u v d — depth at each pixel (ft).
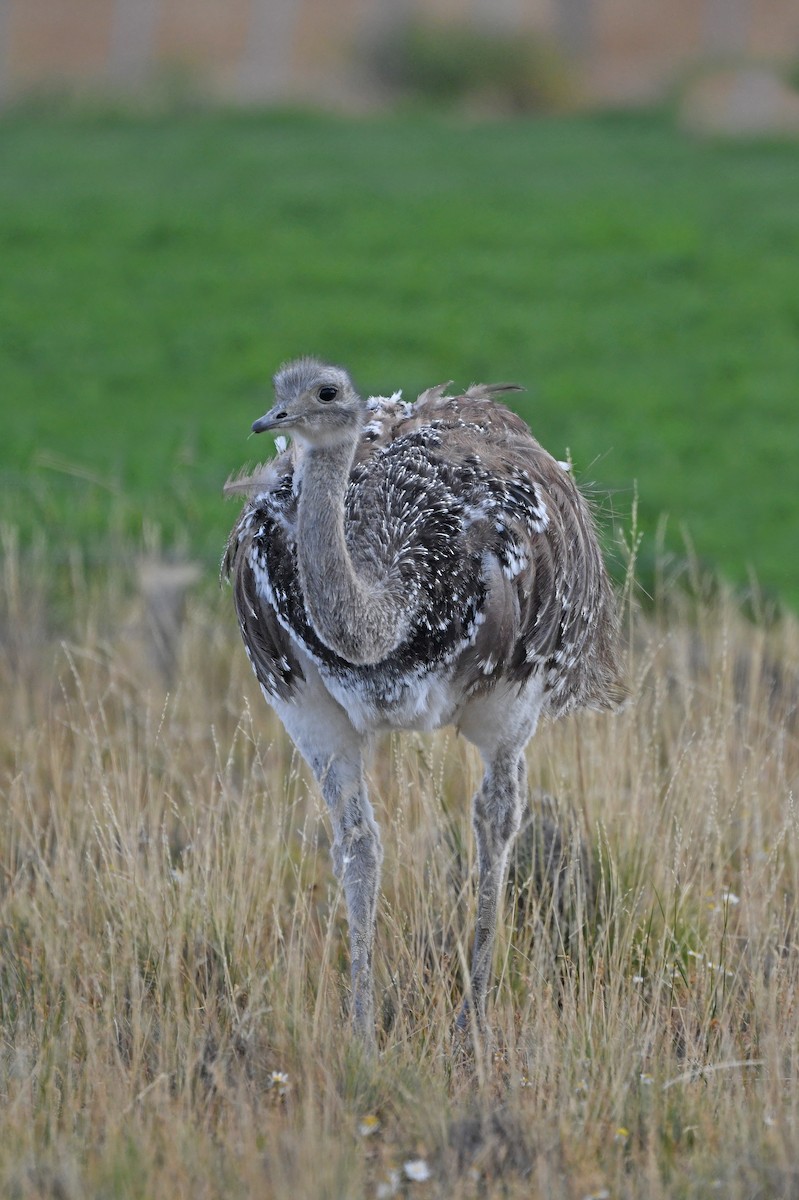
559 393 178.91
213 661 86.58
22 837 65.67
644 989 58.44
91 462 142.92
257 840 63.41
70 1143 47.14
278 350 195.21
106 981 57.21
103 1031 53.57
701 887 62.69
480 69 385.29
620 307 216.54
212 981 58.54
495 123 359.66
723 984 57.57
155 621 88.28
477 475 56.95
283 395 50.26
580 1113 49.26
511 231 254.68
